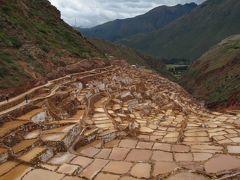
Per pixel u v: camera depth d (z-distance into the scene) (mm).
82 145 16375
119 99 29953
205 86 102375
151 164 13578
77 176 12633
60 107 21281
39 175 12648
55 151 14766
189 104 42812
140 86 39562
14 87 24906
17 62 30766
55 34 50094
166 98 37125
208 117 29047
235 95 69312
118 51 136125
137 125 21750
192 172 12375
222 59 118812
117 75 43719
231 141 17438
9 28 37375
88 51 53156
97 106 26344
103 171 13039
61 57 41000
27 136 16266
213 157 14039
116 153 15156
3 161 13656
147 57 165500
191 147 15633
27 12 48812
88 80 34594
